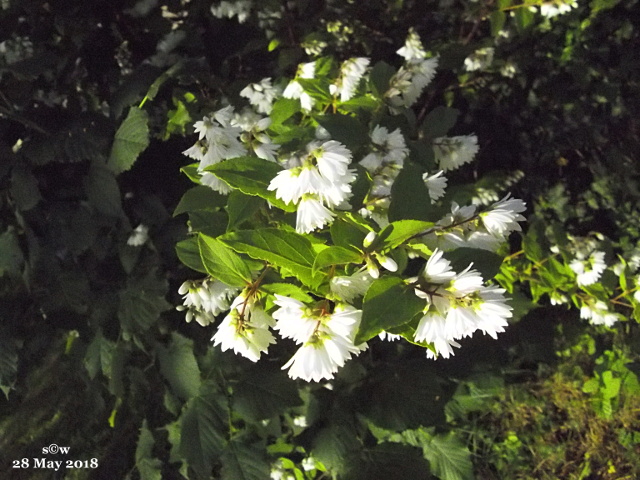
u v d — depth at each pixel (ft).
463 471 1.60
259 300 0.78
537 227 1.51
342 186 0.70
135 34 1.57
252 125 0.92
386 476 1.49
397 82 1.13
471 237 0.79
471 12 1.50
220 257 0.77
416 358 1.52
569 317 1.86
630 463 1.91
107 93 1.52
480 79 1.65
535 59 1.62
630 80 1.60
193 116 1.32
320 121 1.01
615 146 1.68
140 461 1.56
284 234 0.76
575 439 1.94
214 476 1.65
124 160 1.29
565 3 1.32
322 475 1.67
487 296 0.66
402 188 0.81
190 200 0.94
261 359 1.46
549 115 1.68
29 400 1.98
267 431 1.56
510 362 1.80
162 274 1.47
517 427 1.92
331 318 0.68
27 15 1.43
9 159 1.36
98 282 1.49
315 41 1.47
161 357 1.45
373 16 1.62
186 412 1.45
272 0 1.51
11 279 1.47
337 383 1.52
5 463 1.87
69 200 1.45
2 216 1.48
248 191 0.75
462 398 1.66
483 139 1.76
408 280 0.68
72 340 1.57
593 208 1.75
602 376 1.86
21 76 1.31
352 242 0.74
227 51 1.59
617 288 1.49
